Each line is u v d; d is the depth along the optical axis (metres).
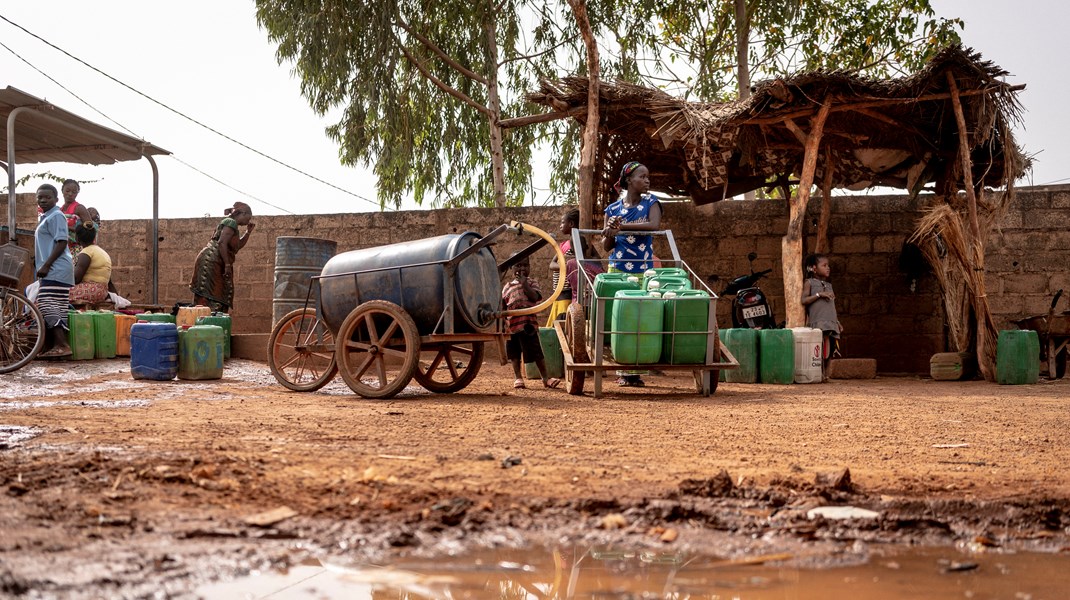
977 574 2.54
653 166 13.45
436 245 7.68
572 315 7.92
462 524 2.96
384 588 2.34
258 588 2.31
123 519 2.84
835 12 20.94
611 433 5.18
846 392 8.66
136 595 2.20
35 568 2.33
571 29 21.19
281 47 20.58
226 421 5.55
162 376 8.96
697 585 2.40
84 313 10.41
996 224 12.82
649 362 7.69
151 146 13.44
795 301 10.88
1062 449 4.67
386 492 3.34
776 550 2.76
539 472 3.78
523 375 10.30
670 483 3.58
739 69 20.73
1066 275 12.73
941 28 19.80
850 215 13.24
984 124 10.70
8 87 10.67
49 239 9.87
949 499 3.32
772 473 3.80
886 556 2.72
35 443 4.29
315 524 2.92
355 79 20.39
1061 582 2.46
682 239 13.57
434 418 5.90
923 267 12.90
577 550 2.74
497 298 8.13
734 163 13.35
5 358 9.32
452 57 21.72
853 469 3.96
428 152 22.33
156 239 13.90
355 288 7.96
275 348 8.42
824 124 11.70
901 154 12.52
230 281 12.57
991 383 10.42
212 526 2.84
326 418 5.85
